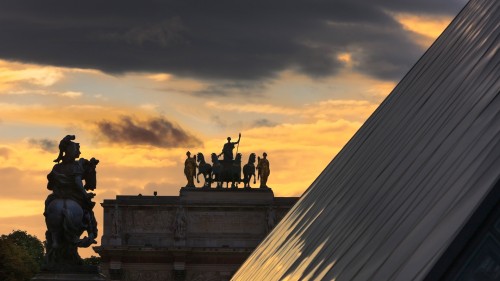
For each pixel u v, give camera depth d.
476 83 29.58
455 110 29.53
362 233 29.06
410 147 31.91
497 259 20.09
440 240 20.95
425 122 32.84
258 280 40.94
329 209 38.69
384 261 23.78
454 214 21.62
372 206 30.66
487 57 30.95
